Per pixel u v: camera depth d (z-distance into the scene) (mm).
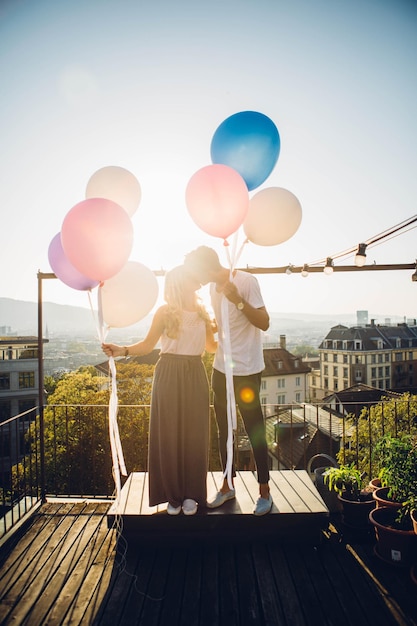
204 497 2434
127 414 13555
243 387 2473
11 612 1940
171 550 2432
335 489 2799
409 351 55781
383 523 2465
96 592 2070
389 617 1884
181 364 2381
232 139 2344
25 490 3164
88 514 2965
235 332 2473
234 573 2209
